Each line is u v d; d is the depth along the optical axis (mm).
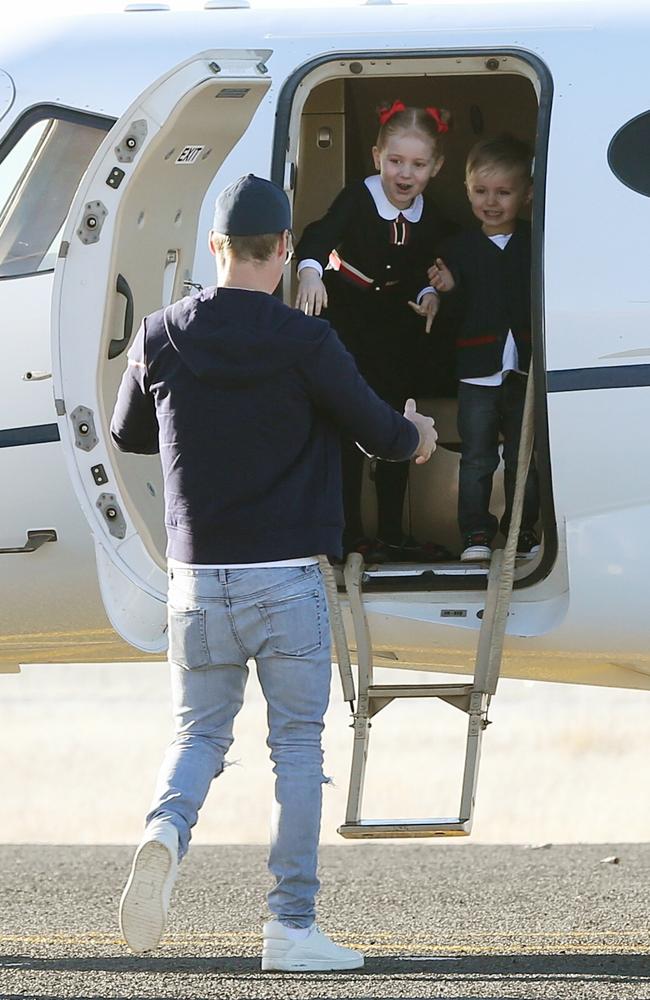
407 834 16594
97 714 55469
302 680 15430
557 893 23641
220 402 15047
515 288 19531
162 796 15195
